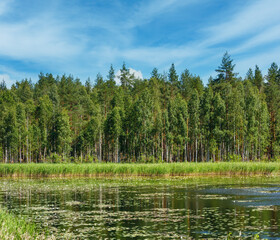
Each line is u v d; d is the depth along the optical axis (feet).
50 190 91.35
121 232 43.29
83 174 138.51
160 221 50.14
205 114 245.04
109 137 256.52
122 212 58.23
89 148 265.75
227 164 139.44
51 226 47.21
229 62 326.65
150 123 237.04
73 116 305.12
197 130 238.48
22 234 34.06
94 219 52.16
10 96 330.75
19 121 264.52
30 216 54.95
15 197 78.28
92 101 352.49
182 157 260.83
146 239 39.78
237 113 227.20
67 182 114.83
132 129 241.14
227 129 235.61
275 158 224.33
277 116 247.09
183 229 44.70
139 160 224.94
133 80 414.62
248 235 41.19
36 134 266.16
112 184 106.63
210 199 72.43
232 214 55.06
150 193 83.41
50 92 370.12
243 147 228.43
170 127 239.50
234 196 76.89
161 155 244.42
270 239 39.22
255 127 224.94
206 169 137.39
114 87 386.52
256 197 74.90
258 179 119.85
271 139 253.65
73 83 465.06
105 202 69.77
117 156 248.73
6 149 256.73
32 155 278.05
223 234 41.83
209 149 237.25
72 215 55.62
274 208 60.18
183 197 76.02
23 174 139.44
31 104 316.81
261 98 288.92
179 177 130.72
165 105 317.63
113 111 244.63
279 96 282.36
